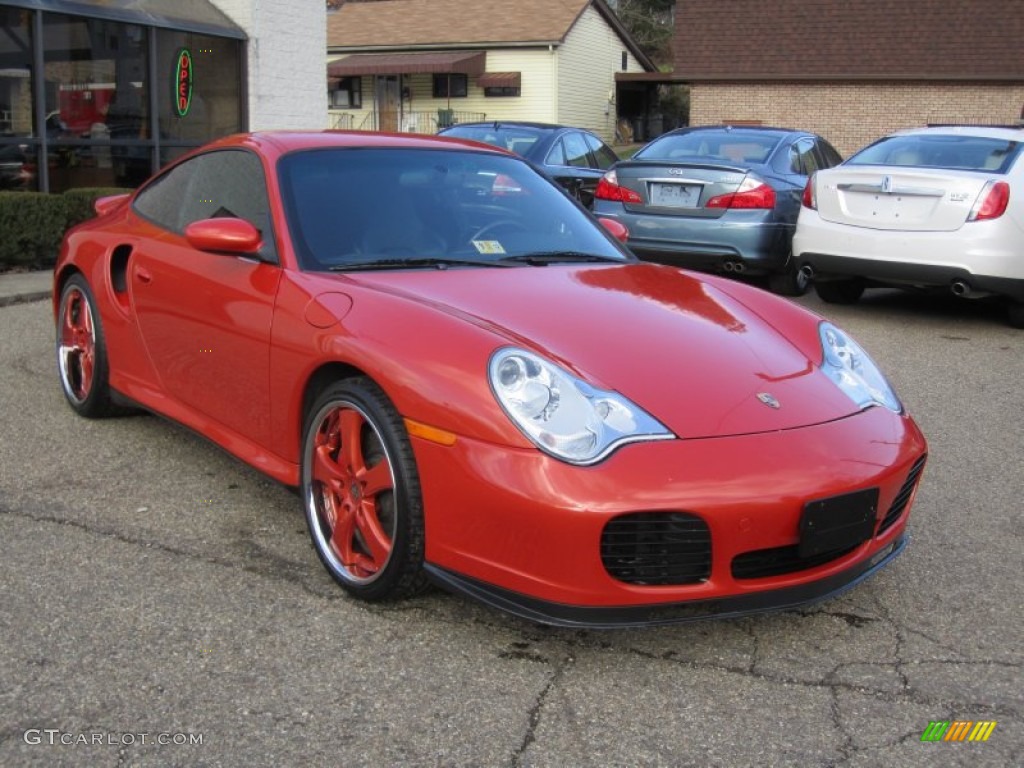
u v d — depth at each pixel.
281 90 14.08
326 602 3.02
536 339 2.88
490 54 34.34
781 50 24.44
